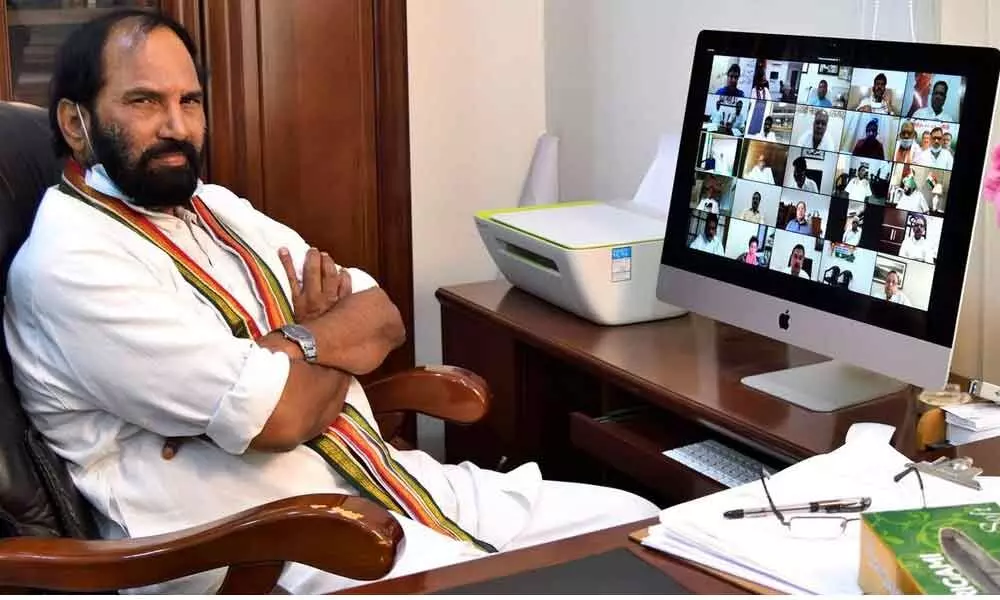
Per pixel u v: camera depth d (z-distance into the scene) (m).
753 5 2.29
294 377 1.62
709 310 1.86
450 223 2.95
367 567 1.31
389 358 2.60
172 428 1.60
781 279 1.72
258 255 1.87
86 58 1.65
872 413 1.64
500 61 2.93
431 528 1.72
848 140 1.61
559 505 1.83
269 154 2.38
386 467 1.77
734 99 1.80
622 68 2.68
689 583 1.13
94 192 1.67
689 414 1.70
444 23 2.84
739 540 1.17
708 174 1.85
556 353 2.01
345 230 2.49
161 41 1.66
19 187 1.72
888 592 1.03
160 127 1.65
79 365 1.58
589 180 2.86
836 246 1.63
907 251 1.53
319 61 2.39
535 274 2.23
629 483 2.32
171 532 1.46
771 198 1.73
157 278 1.66
